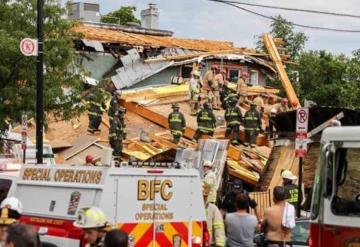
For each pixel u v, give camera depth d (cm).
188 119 3391
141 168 1102
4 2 2383
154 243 1109
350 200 1017
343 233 1022
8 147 2723
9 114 2352
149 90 3734
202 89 3681
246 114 3166
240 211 1194
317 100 4966
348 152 1021
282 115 2675
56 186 1134
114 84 4006
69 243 1073
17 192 1203
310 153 2573
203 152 2602
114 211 1066
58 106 2434
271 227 1148
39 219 1141
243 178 2756
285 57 4547
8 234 591
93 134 3089
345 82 5044
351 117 2548
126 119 3359
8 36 2273
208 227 1250
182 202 1148
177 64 4206
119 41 4191
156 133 3152
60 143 2922
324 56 5178
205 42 4966
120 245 646
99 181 1066
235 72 4522
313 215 1065
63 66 2416
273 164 2708
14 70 2320
